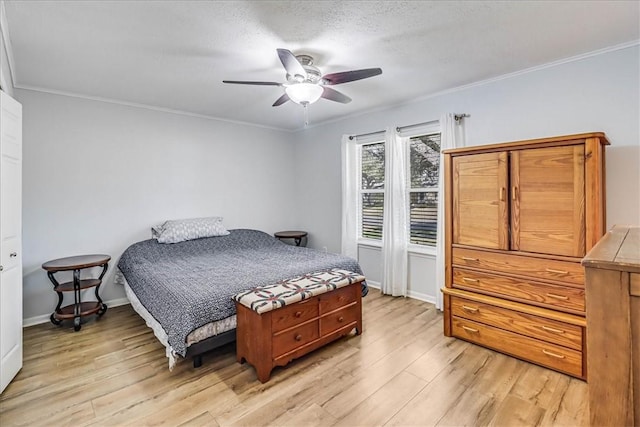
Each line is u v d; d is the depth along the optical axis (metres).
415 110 3.73
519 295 2.42
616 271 0.80
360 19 2.02
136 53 2.45
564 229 2.20
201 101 3.70
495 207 2.51
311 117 4.52
